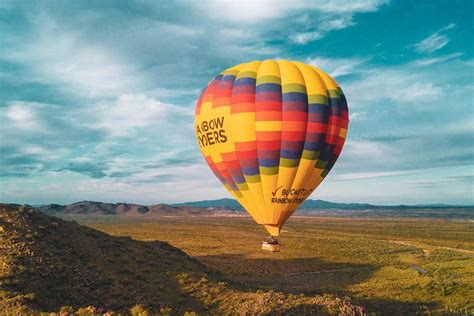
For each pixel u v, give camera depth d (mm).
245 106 28141
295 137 27828
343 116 29906
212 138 29859
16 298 18375
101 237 31188
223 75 30641
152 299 23250
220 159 29812
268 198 28797
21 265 21406
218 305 23969
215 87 30281
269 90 28094
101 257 27219
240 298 24422
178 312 22375
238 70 30281
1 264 21047
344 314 22312
